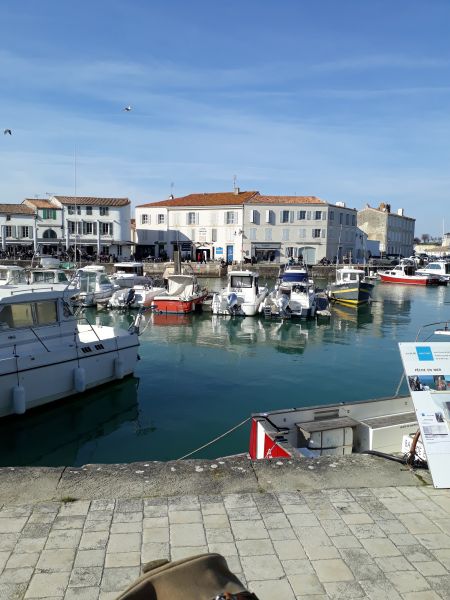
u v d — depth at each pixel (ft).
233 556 13.76
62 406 44.32
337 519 15.71
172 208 218.79
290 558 13.70
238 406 45.98
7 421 40.19
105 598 12.05
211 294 118.83
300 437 27.84
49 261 143.13
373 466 19.27
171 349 71.61
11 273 101.19
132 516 15.72
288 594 12.29
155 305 104.73
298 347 74.59
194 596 7.09
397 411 31.58
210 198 222.07
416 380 18.60
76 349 45.24
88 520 15.44
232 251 213.46
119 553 13.82
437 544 14.44
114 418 42.50
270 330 89.45
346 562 13.57
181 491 17.28
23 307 43.11
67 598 12.05
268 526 15.28
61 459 35.22
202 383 53.47
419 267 249.75
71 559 13.53
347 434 27.50
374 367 62.23
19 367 40.16
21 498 16.62
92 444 37.47
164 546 14.16
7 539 14.42
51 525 15.15
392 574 13.10
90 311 106.52
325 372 59.16
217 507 16.33
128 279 130.52
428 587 12.63
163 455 35.65
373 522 15.57
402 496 17.20
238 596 7.03
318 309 113.60
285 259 213.05
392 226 285.43
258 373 58.13
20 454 35.88
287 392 50.70
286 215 211.61
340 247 225.56
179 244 210.38
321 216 212.23
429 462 17.51
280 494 17.25
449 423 17.97
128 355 51.42
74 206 201.26
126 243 207.10
